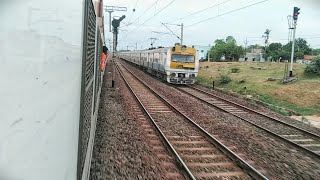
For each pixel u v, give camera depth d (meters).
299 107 19.09
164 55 29.69
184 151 8.80
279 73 30.97
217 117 14.04
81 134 2.65
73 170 2.35
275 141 10.55
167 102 16.66
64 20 2.05
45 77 1.85
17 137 1.72
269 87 24.34
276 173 7.56
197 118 13.61
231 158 8.31
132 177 6.68
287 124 13.07
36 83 1.79
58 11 1.97
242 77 30.55
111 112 13.72
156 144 9.41
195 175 7.04
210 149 9.11
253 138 10.70
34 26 1.80
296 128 12.52
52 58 1.91
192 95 21.45
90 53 3.99
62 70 2.03
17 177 1.72
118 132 10.34
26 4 1.76
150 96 19.73
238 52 89.19
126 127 11.16
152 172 7.05
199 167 7.58
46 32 1.87
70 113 2.20
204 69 43.81
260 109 17.69
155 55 34.28
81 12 2.43
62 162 2.06
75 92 2.33
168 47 29.50
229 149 8.59
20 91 1.73
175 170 7.35
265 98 22.11
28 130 1.75
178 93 22.61
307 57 92.88
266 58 88.88
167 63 28.53
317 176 7.57
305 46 113.88
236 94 23.81
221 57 90.81
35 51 1.79
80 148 2.65
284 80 25.36
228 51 89.31
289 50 93.94
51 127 1.90
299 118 16.30
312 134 11.55
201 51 105.00
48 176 1.87
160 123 12.14
